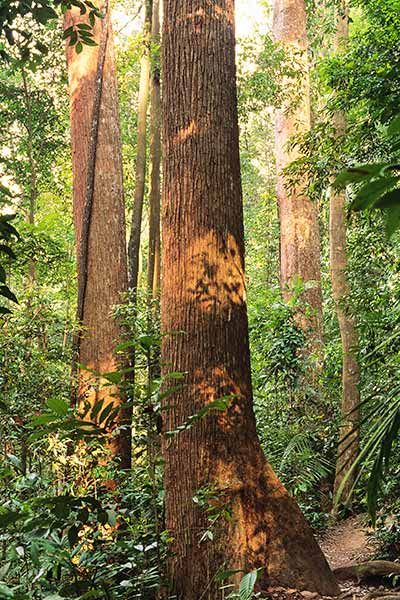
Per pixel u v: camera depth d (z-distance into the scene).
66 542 3.17
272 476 4.81
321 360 10.71
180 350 4.85
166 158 5.23
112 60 8.45
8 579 3.12
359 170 0.93
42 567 3.00
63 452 5.15
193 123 5.13
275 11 13.60
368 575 4.93
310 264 12.46
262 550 4.49
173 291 4.97
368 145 6.75
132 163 15.12
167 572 4.34
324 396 10.05
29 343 6.70
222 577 3.14
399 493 6.04
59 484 5.11
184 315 4.88
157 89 10.27
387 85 5.98
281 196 12.91
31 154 13.24
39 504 2.59
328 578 4.57
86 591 2.93
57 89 12.84
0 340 6.28
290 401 9.35
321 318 11.95
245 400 4.90
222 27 5.38
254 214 22.78
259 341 9.84
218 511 4.18
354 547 7.18
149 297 8.24
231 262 5.04
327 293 15.15
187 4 5.32
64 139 13.70
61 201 14.65
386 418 1.50
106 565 3.48
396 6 6.14
